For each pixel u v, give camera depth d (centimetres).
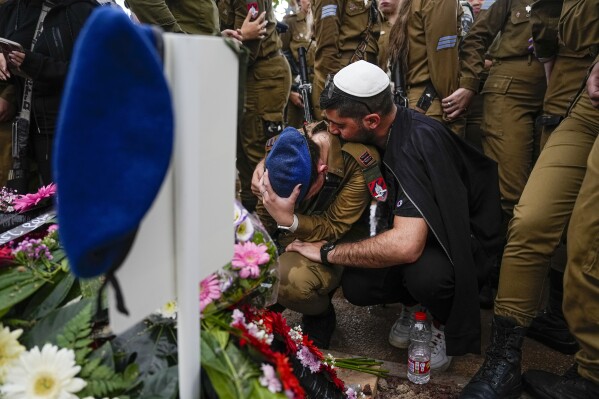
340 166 183
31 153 207
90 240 56
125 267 64
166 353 90
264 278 108
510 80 244
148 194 59
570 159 171
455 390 175
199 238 75
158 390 84
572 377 168
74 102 55
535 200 171
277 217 181
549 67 220
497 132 248
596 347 150
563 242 202
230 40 73
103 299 94
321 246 186
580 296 150
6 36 200
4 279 99
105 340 94
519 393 173
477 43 249
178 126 66
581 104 177
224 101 74
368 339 213
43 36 192
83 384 83
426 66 244
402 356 200
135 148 58
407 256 166
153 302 70
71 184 56
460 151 187
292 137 177
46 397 81
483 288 239
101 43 54
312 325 202
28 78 188
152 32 62
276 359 87
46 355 84
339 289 261
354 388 159
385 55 268
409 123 181
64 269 103
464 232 169
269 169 178
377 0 281
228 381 85
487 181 194
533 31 213
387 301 192
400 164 173
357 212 188
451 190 171
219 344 90
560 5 203
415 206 166
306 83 318
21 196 162
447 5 229
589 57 204
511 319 171
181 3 244
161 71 59
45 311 97
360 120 174
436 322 189
